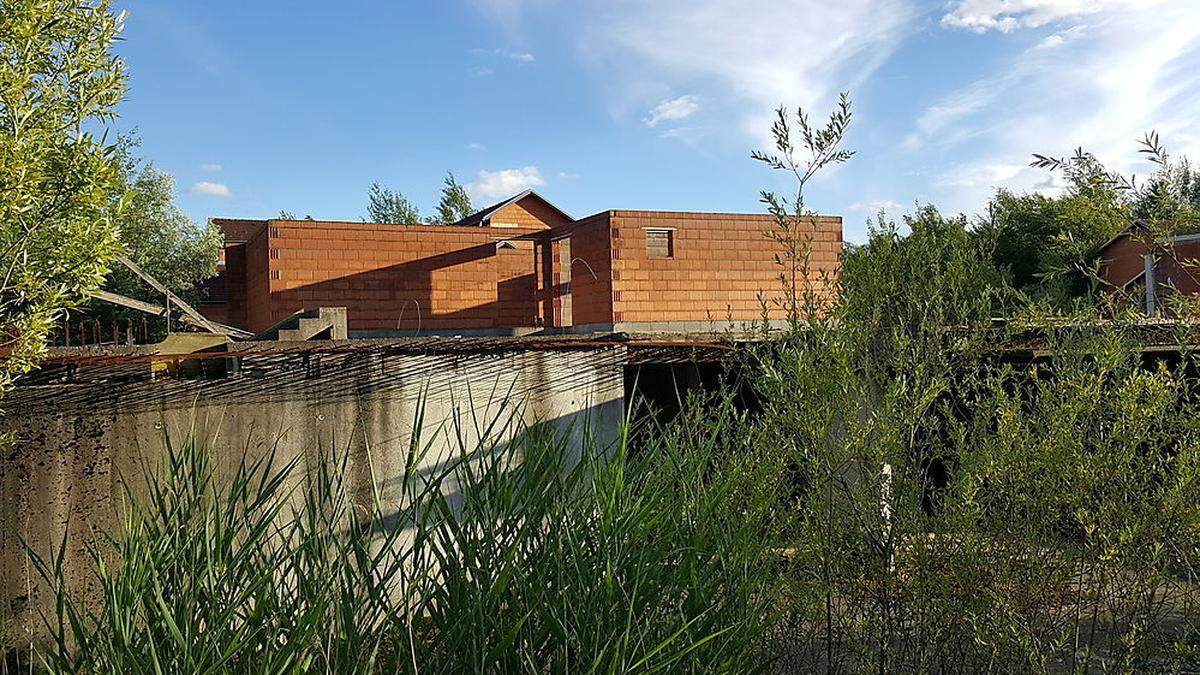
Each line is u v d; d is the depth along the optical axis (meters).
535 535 2.89
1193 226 3.77
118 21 5.59
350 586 2.67
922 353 4.05
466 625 2.59
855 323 3.97
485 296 15.82
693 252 13.53
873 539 3.86
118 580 2.59
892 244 4.16
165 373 6.18
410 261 15.27
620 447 3.07
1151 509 3.58
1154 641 4.05
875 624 3.98
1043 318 3.91
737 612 2.99
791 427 3.96
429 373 6.82
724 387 4.64
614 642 2.58
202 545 2.73
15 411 5.80
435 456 6.77
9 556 5.71
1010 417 3.74
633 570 2.79
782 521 3.98
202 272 19.83
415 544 2.80
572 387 7.23
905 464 3.97
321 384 6.56
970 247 4.20
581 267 14.18
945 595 3.73
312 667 2.55
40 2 5.23
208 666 2.44
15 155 5.01
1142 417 3.58
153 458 6.08
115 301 8.91
